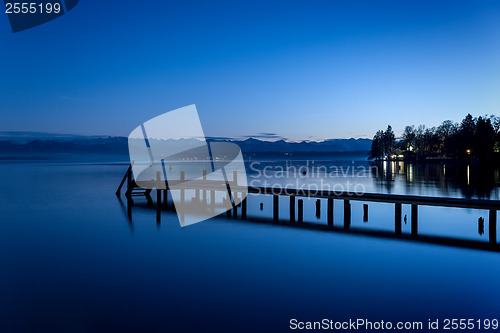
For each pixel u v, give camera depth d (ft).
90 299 28.55
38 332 23.18
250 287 31.17
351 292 29.96
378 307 27.04
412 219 51.96
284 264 38.04
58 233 54.08
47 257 41.01
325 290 30.40
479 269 35.96
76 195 100.89
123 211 73.97
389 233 52.70
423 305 27.35
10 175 183.11
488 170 225.76
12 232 54.75
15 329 23.58
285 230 55.16
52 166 293.64
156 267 37.11
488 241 47.62
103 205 82.43
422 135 505.66
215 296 29.12
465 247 44.47
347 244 46.32
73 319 25.00
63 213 71.97
